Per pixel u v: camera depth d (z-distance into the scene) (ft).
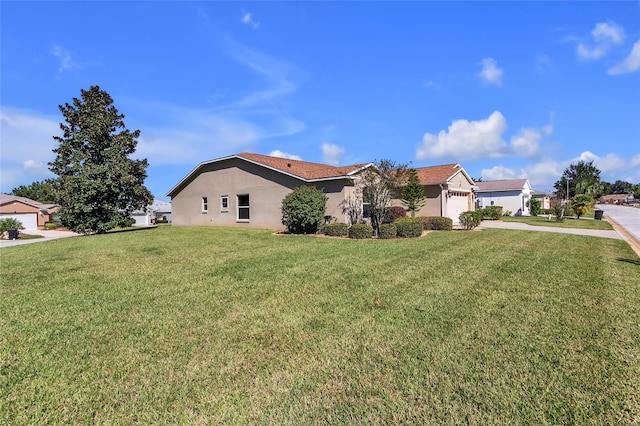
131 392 8.78
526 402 8.25
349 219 50.55
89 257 29.45
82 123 60.23
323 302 15.97
